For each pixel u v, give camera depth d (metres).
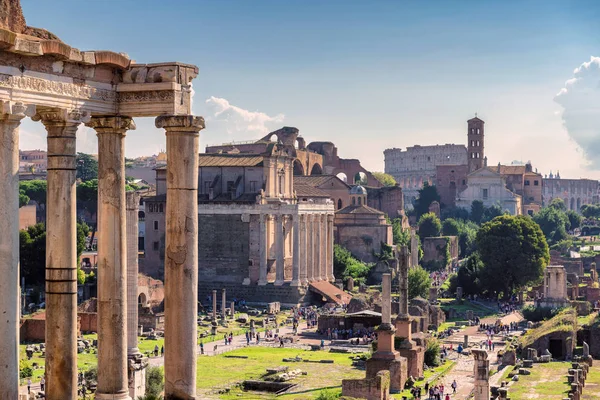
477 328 167.25
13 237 28.52
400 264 115.38
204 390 101.25
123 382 33.38
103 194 33.12
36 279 157.00
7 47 28.19
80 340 120.69
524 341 133.38
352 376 113.50
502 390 91.12
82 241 163.75
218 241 199.50
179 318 32.81
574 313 154.25
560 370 115.12
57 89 30.50
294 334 156.00
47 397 31.70
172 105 32.62
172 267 32.81
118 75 32.97
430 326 165.38
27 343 120.56
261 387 106.44
